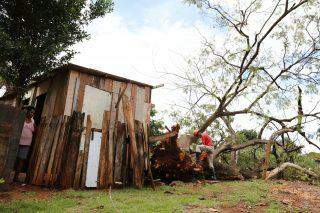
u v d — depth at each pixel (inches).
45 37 418.6
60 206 264.8
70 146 372.8
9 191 328.8
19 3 411.2
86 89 418.3
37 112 491.2
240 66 594.9
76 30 449.7
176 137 452.8
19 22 421.4
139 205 269.0
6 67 418.9
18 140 338.0
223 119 700.0
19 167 386.6
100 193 333.1
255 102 597.6
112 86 444.1
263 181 492.1
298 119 609.0
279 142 679.7
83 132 385.1
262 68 574.2
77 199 297.6
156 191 360.2
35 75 435.5
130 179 393.7
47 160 376.8
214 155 589.3
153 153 466.6
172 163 458.6
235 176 519.5
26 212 240.2
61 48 415.5
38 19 418.3
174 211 250.2
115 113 422.6
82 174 366.9
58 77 438.3
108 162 382.0
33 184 371.9
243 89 582.6
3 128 329.7
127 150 398.6
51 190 349.7
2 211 241.0
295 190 399.9
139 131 408.8
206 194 341.4
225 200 306.5
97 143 390.9
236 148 614.2
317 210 287.3
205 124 620.1
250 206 285.7
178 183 424.2
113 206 262.7
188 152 504.1
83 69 414.9
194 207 270.8
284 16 572.1
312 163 666.2
